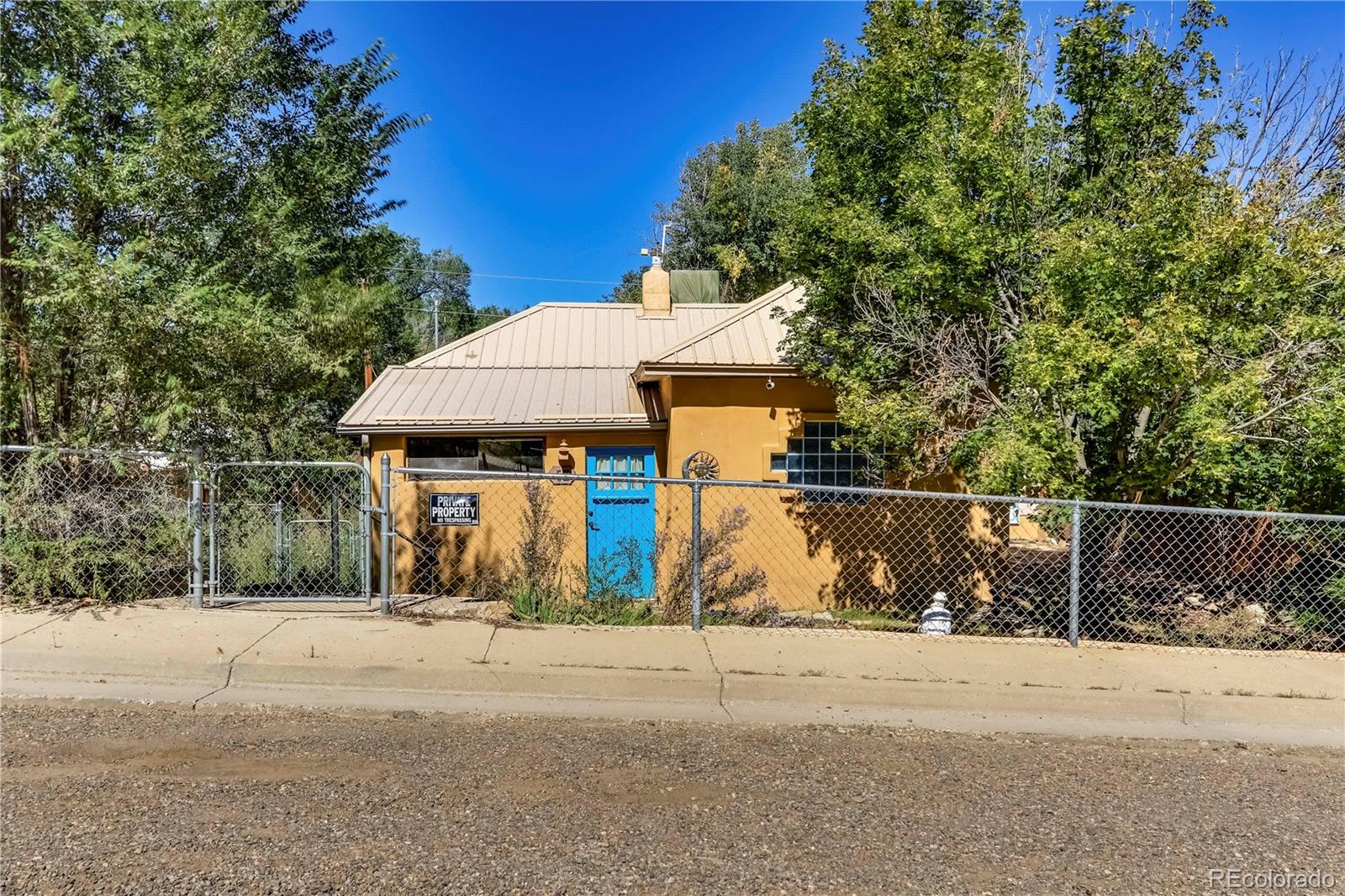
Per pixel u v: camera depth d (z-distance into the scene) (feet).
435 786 12.95
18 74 22.13
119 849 10.64
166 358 20.92
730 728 16.11
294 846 10.90
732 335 35.27
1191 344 19.60
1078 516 21.35
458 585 35.37
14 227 21.89
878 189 28.22
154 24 22.57
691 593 24.20
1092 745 15.92
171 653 18.02
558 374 41.86
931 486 34.22
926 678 18.25
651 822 11.97
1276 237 22.04
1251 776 14.60
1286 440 22.40
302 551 28.73
